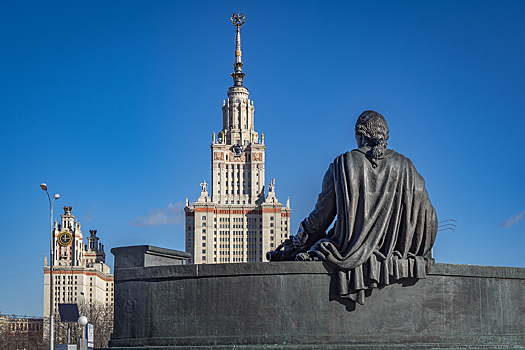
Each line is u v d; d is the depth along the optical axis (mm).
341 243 16234
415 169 16641
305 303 15797
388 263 15969
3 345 141000
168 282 16375
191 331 16031
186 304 16156
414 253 16531
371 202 16109
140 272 16719
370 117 16844
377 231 16016
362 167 16266
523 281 17641
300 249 17969
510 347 16422
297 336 15641
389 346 15547
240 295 15906
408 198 16297
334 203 16766
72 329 118188
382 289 16078
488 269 17125
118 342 16562
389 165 16312
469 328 16672
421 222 16469
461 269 16766
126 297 16812
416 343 15922
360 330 15859
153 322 16344
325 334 15734
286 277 15883
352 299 15820
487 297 17031
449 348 15891
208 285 16094
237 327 15812
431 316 16328
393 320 16031
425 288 16391
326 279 15930
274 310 15773
